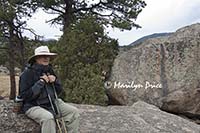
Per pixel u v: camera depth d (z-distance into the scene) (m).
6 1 21.75
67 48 16.53
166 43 14.74
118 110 9.46
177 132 8.73
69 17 21.69
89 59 16.69
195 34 14.52
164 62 14.55
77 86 14.99
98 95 14.64
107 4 21.75
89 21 17.97
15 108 6.28
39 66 6.14
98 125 8.32
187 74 14.01
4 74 38.59
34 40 24.09
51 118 5.99
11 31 23.58
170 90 14.02
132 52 15.57
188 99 13.80
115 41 17.91
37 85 5.94
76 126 6.52
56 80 6.30
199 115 13.90
